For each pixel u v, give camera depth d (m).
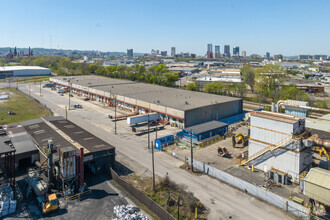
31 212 30.17
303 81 169.12
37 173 36.44
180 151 50.25
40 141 42.66
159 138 52.56
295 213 29.92
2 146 34.47
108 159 40.56
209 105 69.94
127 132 61.69
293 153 37.44
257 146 42.34
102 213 30.03
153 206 30.30
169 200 32.03
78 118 74.44
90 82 123.81
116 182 37.56
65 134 46.56
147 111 76.12
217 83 119.12
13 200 30.62
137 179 38.47
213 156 47.72
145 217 28.70
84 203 32.06
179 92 93.38
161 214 29.09
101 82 124.25
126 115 75.62
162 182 37.06
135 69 185.00
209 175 40.12
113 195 34.03
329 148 37.34
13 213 29.91
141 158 46.38
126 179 38.41
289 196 33.50
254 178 38.97
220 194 34.56
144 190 35.34
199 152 49.72
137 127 65.50
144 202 31.84
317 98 110.75
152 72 158.62
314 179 30.47
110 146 41.31
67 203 31.95
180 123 64.94
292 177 37.78
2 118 74.31
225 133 59.28
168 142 54.31
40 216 29.39
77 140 43.62
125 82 124.94
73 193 33.84
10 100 101.81
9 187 33.69
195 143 53.41
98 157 39.12
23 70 197.88
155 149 51.00
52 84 141.25
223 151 47.12
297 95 93.00
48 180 34.56
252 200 33.19
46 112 81.81
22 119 73.56
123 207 30.11
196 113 66.19
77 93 117.81
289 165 38.09
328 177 30.22
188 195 33.59
